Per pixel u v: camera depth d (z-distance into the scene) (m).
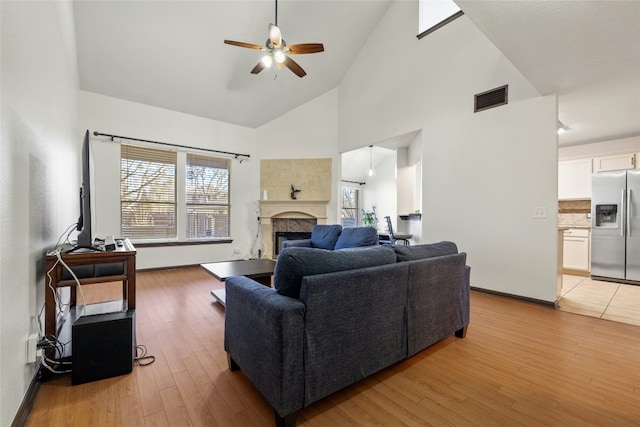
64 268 1.82
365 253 1.71
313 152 6.06
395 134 4.79
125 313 1.87
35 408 1.43
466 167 3.74
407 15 4.57
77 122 3.93
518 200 3.29
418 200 5.80
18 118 1.43
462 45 3.79
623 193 4.27
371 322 1.62
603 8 1.84
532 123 3.19
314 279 1.35
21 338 1.41
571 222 5.18
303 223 6.16
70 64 3.16
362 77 5.46
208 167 5.46
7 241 1.26
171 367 1.84
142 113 4.71
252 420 1.37
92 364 1.67
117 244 2.48
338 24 4.75
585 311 2.96
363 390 1.62
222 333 2.38
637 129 4.22
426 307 1.97
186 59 4.19
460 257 2.27
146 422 1.35
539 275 3.14
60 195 2.55
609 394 1.58
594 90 3.01
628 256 4.21
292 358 1.28
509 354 2.04
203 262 5.32
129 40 3.72
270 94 5.42
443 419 1.38
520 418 1.39
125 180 4.59
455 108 3.87
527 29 2.08
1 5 1.23
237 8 3.74
